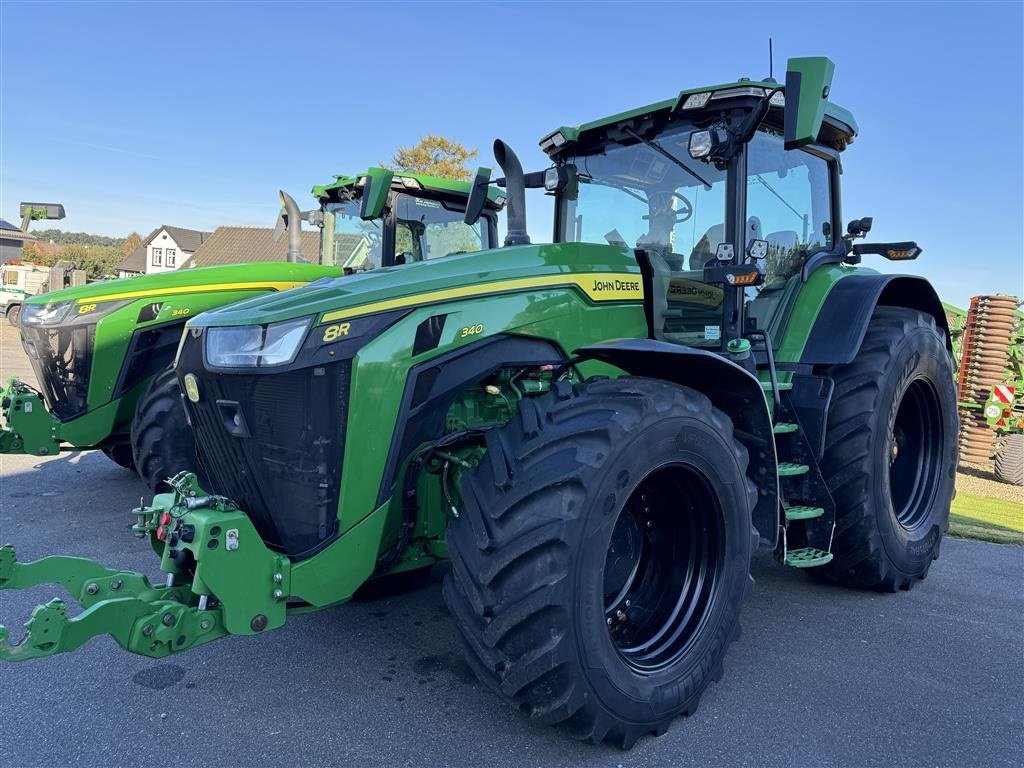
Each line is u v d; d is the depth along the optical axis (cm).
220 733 241
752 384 274
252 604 222
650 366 276
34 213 761
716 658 260
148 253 5706
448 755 231
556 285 288
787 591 392
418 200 617
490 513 223
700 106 322
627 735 232
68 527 459
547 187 389
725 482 258
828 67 260
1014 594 395
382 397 240
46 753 228
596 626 221
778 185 362
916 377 392
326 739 238
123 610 205
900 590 396
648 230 356
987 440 827
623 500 227
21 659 190
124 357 482
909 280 419
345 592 242
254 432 243
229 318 248
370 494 241
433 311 254
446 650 304
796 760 235
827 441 364
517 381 287
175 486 227
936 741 247
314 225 673
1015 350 838
